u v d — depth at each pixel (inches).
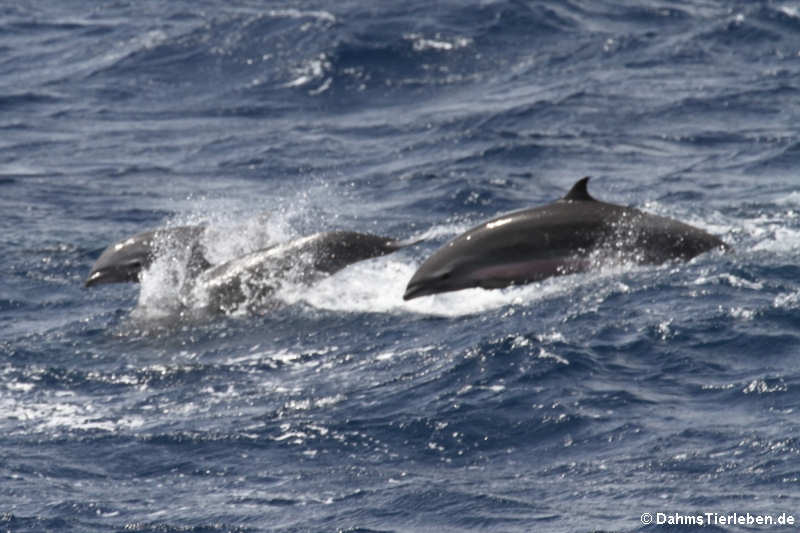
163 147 3833.7
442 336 1959.9
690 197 2977.4
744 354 1788.9
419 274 2074.3
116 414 1728.6
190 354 1969.7
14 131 4067.4
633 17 5265.8
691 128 3710.6
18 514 1422.2
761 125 3698.3
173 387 1830.7
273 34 5073.8
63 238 2812.5
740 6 5393.7
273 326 2071.9
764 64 4490.7
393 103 4320.9
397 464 1534.2
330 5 5457.7
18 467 1549.0
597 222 2123.5
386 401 1713.8
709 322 1903.3
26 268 2554.1
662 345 1831.9
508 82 4451.3
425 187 3213.6
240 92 4542.3
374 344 1958.7
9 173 3506.4
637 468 1471.5
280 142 3836.1
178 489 1487.5
